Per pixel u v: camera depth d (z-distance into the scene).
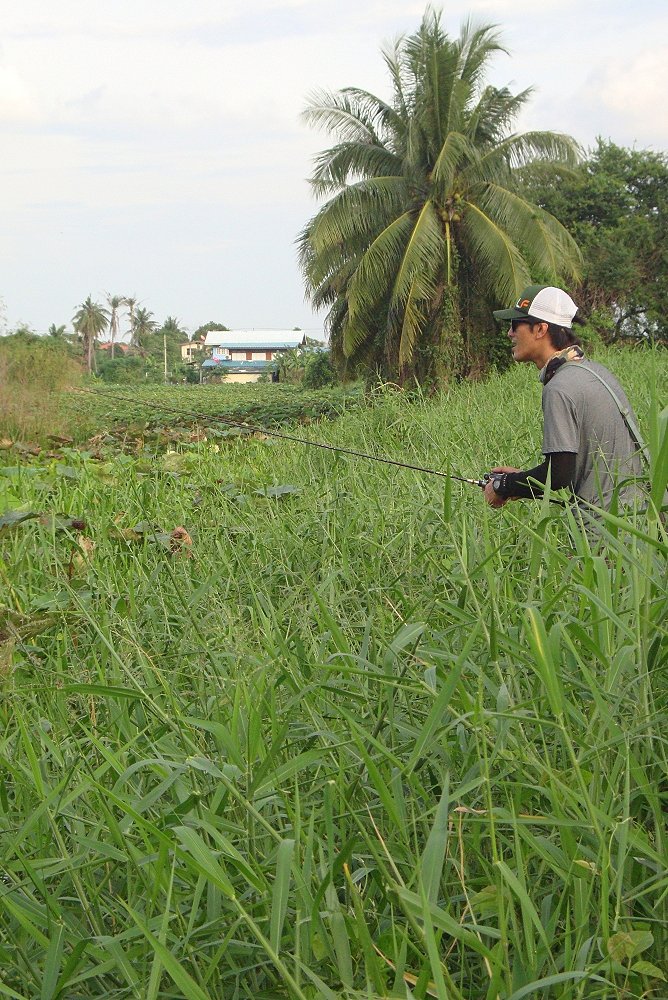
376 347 27.16
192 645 3.26
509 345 25.77
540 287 4.73
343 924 1.76
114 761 2.12
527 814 2.14
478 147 26.80
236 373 119.56
